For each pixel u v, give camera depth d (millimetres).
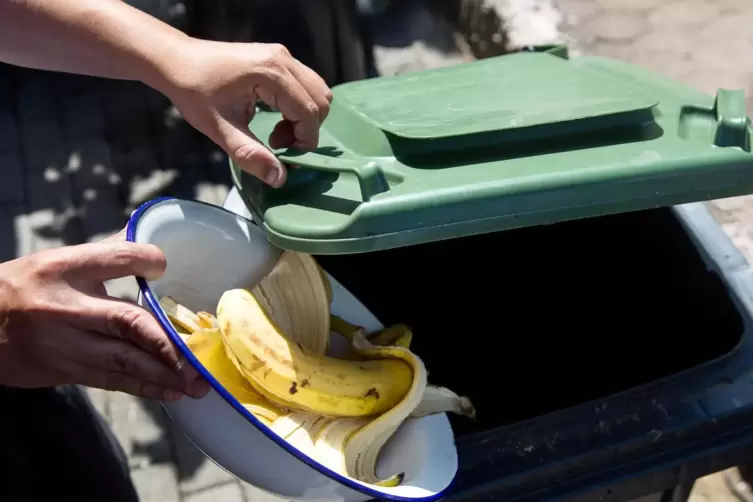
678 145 850
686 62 2398
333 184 855
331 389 803
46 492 846
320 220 792
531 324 1322
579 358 1268
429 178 817
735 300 1020
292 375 784
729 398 891
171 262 816
